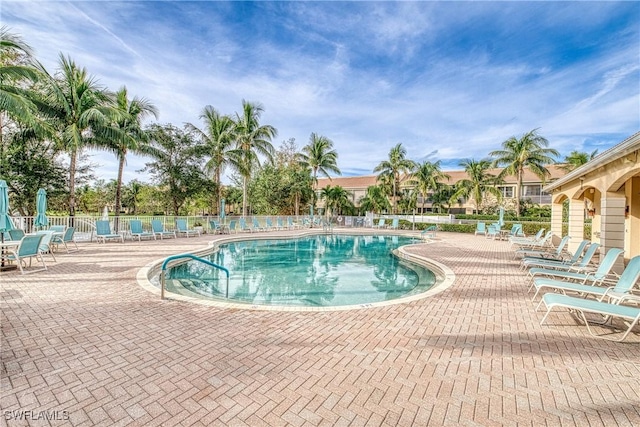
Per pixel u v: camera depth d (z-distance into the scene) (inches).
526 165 1161.4
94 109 523.8
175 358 129.0
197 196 922.7
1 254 292.7
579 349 142.3
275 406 98.3
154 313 184.1
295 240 762.2
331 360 129.7
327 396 104.0
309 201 1252.5
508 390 108.7
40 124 473.4
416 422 91.7
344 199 1263.5
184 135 844.6
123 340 145.8
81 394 102.6
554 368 124.6
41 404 97.0
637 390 109.3
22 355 129.0
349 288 325.4
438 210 1461.6
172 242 558.6
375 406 99.0
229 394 104.3
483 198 1417.3
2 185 291.6
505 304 213.2
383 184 1333.7
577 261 329.4
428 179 1270.9
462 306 207.9
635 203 350.3
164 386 108.3
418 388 109.3
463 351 139.6
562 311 197.6
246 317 180.9
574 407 99.4
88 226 555.5
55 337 147.8
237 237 673.6
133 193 1282.0
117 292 226.5
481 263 384.8
